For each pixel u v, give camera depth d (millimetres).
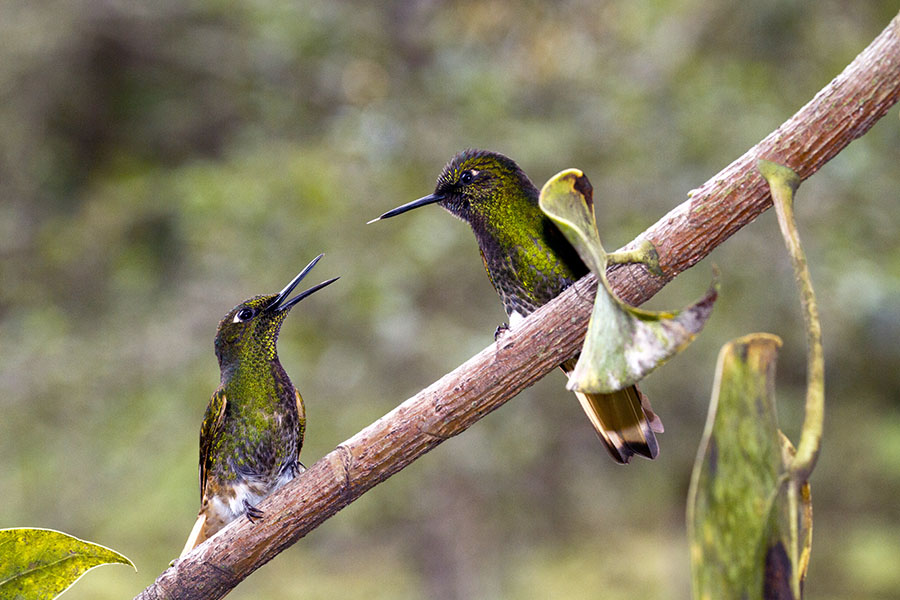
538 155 13008
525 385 3125
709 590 1925
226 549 3357
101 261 16328
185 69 18062
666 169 12984
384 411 12500
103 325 15367
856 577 18219
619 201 12984
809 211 13172
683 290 13008
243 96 16703
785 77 13508
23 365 14406
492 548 13844
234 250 12820
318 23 14781
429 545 13883
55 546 2816
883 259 13195
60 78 17875
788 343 13297
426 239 12422
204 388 13719
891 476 18078
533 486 14023
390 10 15234
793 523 1976
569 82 14070
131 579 12758
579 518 14242
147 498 13453
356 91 14945
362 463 3287
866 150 12617
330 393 12734
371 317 12523
